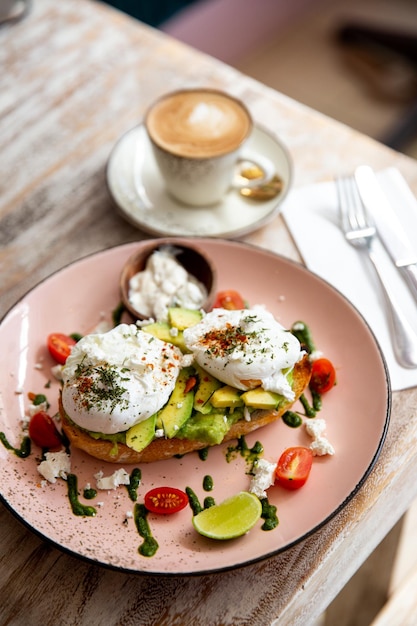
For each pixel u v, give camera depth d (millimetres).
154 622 506
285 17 1396
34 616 511
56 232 716
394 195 713
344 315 609
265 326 559
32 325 618
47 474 542
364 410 566
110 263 650
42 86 845
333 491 526
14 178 762
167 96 722
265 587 516
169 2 1326
